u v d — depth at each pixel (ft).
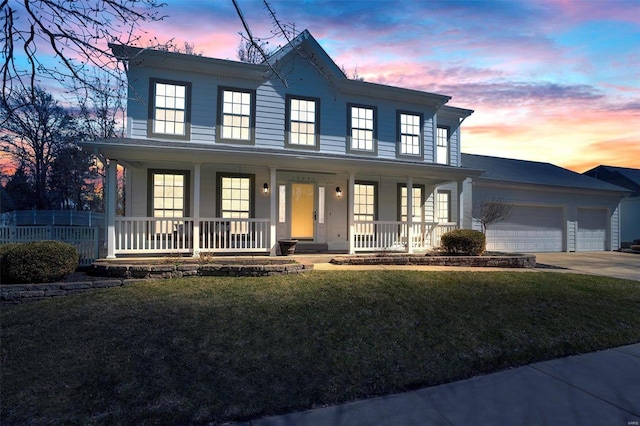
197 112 35.68
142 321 16.90
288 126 38.45
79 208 80.69
